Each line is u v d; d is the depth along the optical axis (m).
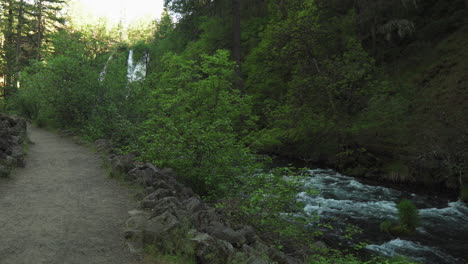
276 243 6.34
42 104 22.36
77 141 15.62
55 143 15.05
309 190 7.21
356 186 15.38
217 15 33.16
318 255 6.28
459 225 10.17
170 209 5.20
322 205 12.05
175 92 11.05
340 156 19.12
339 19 26.52
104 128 15.84
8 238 4.42
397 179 16.22
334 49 24.36
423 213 11.40
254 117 11.84
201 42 31.47
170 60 12.06
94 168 9.81
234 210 6.86
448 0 24.11
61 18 47.31
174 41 42.06
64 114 19.08
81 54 20.53
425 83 20.83
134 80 17.00
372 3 25.20
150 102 15.05
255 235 5.80
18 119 14.41
